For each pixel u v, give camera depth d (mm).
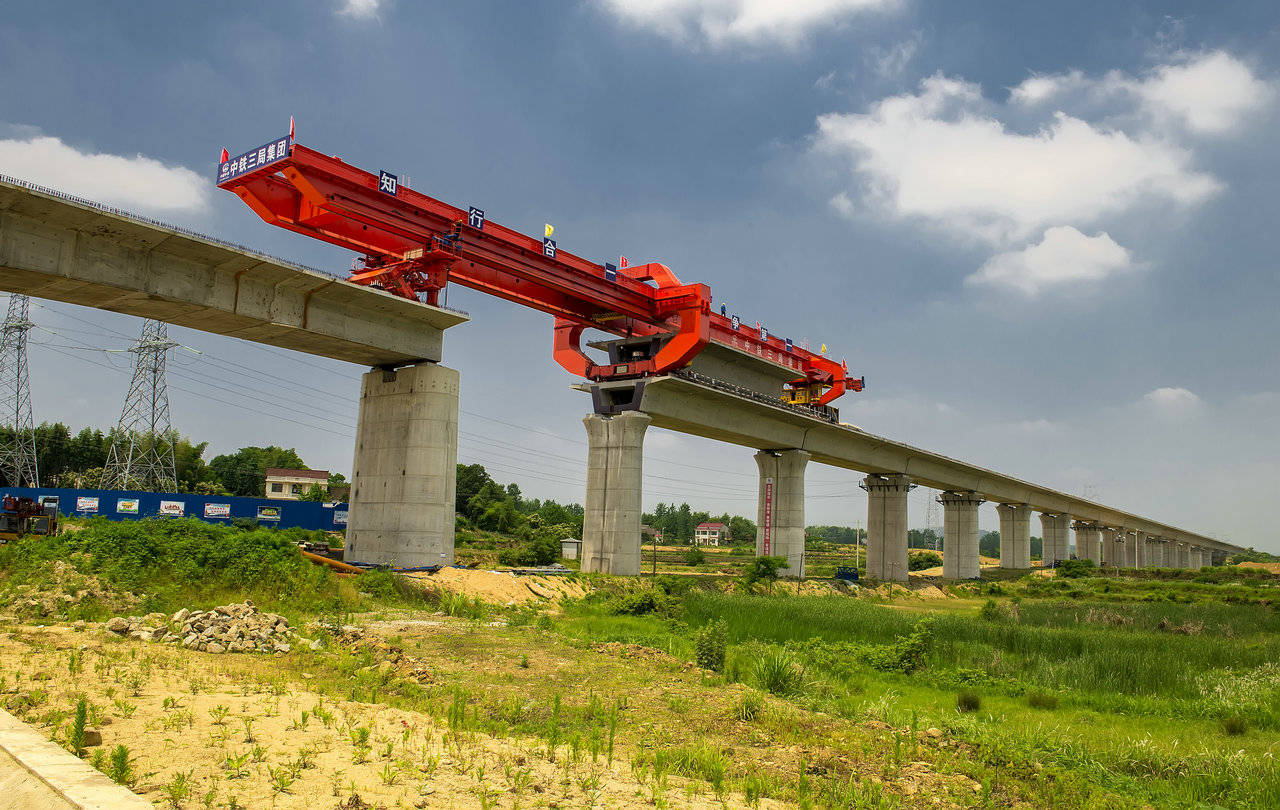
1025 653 32531
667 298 68875
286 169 43406
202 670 17766
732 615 40938
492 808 10039
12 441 98250
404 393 52062
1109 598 77000
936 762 15000
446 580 45938
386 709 15180
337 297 46812
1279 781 15312
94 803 6988
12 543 30766
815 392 95250
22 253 36344
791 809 11594
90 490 71062
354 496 53219
